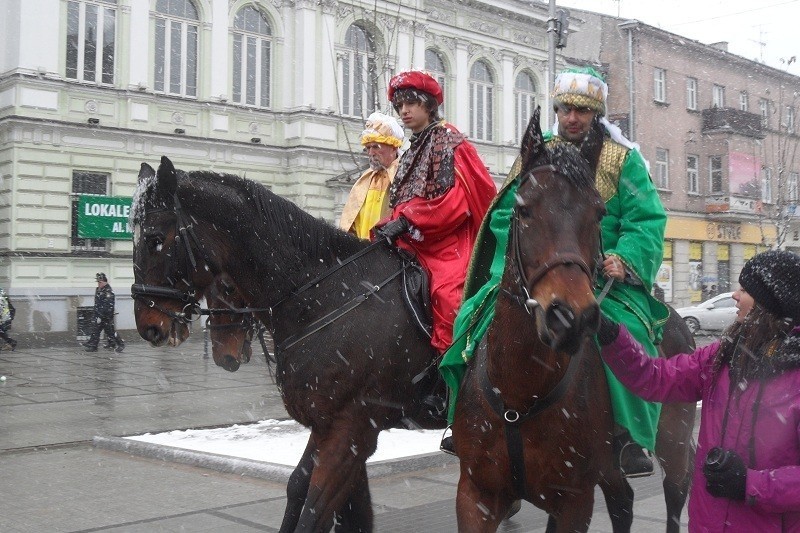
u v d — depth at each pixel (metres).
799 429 2.67
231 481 7.17
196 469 7.68
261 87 26.44
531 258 2.91
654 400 3.26
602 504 6.48
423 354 4.26
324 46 26.62
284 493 6.71
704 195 38.12
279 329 4.26
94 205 22.66
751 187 38.50
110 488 6.92
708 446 2.92
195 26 25.12
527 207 2.97
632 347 3.22
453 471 7.63
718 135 37.62
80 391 13.34
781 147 40.19
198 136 24.88
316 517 3.92
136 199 4.42
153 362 18.16
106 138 23.28
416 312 4.23
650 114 36.09
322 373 4.05
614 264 3.67
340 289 4.21
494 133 31.62
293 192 26.48
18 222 21.98
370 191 5.68
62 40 22.66
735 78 40.03
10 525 5.79
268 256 4.24
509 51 31.69
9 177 22.00
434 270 4.35
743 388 2.80
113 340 20.70
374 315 4.16
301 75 26.36
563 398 3.27
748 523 2.75
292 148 26.38
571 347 2.71
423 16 28.34
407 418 4.34
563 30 14.56
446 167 4.32
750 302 2.89
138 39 23.86
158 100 24.19
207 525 5.80
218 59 25.31
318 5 26.47
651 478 7.43
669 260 36.69
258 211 4.29
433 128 4.50
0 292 20.56
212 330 4.91
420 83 4.50
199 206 4.29
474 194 4.34
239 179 4.39
